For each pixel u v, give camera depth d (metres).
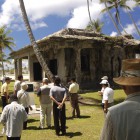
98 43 27.23
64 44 25.31
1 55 52.03
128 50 30.72
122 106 2.19
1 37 50.28
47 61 28.88
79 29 27.38
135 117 2.11
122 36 29.84
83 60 28.11
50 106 10.97
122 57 30.09
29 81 31.25
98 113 14.93
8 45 50.94
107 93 9.62
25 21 20.88
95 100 18.89
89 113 14.95
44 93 10.84
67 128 11.17
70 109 15.81
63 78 26.67
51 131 10.55
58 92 9.73
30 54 31.28
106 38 27.66
